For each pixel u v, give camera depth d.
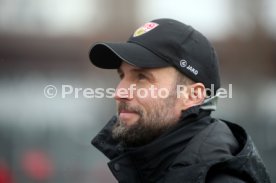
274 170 34.53
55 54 54.56
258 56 57.91
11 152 38.22
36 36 55.22
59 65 54.72
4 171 35.81
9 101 43.78
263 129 40.25
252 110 50.59
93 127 42.19
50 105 42.06
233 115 44.75
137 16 57.94
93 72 51.56
